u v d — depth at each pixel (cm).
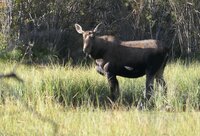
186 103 4625
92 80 5278
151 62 5100
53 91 4909
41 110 4322
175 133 3606
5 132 3706
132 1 8675
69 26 8569
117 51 5081
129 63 5091
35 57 7769
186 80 5303
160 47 5128
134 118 3925
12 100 4519
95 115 4138
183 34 8556
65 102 4706
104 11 8762
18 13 8394
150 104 4781
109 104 4922
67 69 6191
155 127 3656
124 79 5494
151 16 8525
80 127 3719
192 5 8581
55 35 8212
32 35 8150
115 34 8694
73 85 5072
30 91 4872
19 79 1734
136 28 8681
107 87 5219
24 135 3659
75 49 8169
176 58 8419
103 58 5106
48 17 8519
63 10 8594
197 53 8450
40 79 5072
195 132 3641
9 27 8225
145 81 5422
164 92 5025
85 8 8712
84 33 5062
